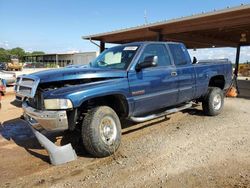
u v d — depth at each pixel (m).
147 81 5.36
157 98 5.62
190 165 4.17
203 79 6.90
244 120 6.92
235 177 3.73
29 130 6.48
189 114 7.59
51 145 4.48
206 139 5.40
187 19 12.07
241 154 4.56
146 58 5.12
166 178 3.77
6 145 5.43
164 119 7.05
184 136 5.62
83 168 4.23
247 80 23.03
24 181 3.85
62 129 4.28
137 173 3.97
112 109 4.79
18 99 5.21
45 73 4.62
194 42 20.98
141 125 6.52
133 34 16.72
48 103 4.28
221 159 4.37
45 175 4.03
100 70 4.90
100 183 3.71
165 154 4.66
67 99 4.20
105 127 4.61
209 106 7.21
